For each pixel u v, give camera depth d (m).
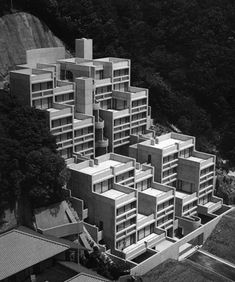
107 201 110.12
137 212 118.88
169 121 178.25
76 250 103.94
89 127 131.75
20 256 93.75
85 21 179.38
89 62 151.62
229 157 176.50
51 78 128.12
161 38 196.00
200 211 136.12
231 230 130.75
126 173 121.31
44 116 119.06
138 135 145.75
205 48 193.25
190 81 188.38
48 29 171.62
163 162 133.00
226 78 190.62
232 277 113.69
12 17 159.12
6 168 105.00
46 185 107.62
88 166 121.00
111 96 148.50
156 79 177.75
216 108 187.12
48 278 96.06
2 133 109.06
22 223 110.00
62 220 111.69
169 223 125.56
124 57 179.62
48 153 108.81
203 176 137.00
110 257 108.44
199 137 175.88
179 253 119.81
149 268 108.62
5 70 152.00
